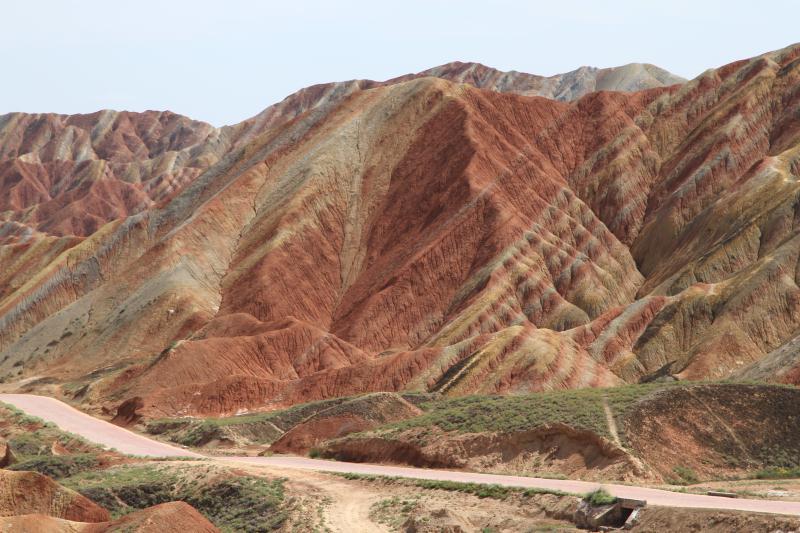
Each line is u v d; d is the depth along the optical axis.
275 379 100.06
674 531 33.28
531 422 51.50
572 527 36.56
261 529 43.62
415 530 39.22
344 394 94.50
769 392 51.78
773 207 108.69
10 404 86.06
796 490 41.12
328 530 41.25
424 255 119.62
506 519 38.84
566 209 127.00
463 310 110.75
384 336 113.69
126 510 47.62
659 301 102.38
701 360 90.56
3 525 36.25
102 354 117.50
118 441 72.44
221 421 78.31
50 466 57.81
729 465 47.31
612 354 97.81
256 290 120.56
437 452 53.00
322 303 122.81
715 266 106.12
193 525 38.41
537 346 93.50
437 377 95.12
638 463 45.50
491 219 121.56
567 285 115.00
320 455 60.50
